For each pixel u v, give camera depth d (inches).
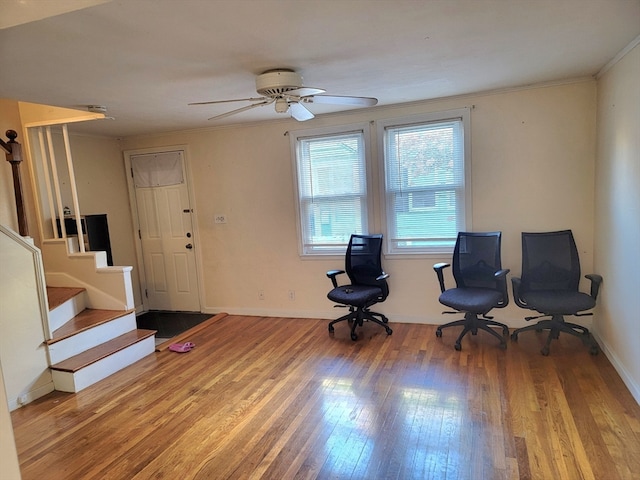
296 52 93.8
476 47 97.7
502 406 101.7
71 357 130.6
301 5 69.8
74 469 86.7
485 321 147.9
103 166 195.0
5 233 113.7
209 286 201.9
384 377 121.8
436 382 116.6
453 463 82.1
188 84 114.8
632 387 103.1
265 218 187.5
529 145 146.0
